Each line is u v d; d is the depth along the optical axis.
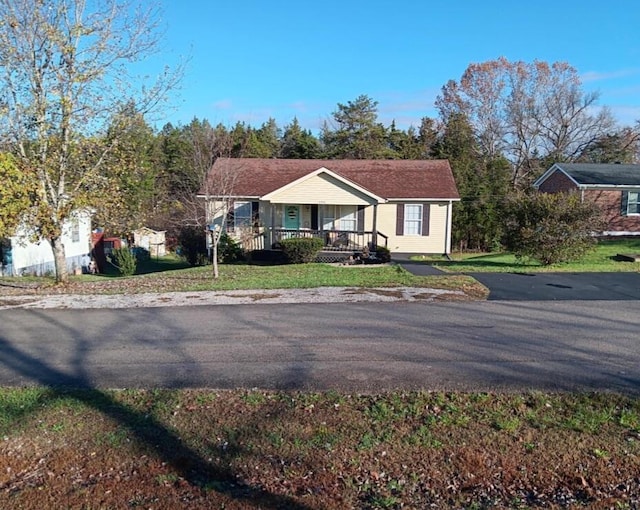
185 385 5.49
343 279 13.05
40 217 12.49
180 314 9.23
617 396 5.00
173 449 4.13
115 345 7.21
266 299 10.52
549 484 3.64
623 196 26.23
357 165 25.77
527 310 9.22
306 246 19.00
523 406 4.79
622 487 3.59
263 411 4.76
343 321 8.47
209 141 26.91
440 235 23.11
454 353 6.55
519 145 44.69
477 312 9.07
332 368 6.00
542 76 43.59
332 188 20.86
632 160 42.84
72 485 3.68
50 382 5.67
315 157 43.59
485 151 44.84
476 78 45.97
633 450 4.02
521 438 4.21
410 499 3.47
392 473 3.79
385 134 44.81
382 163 25.97
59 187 13.03
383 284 12.12
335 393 5.15
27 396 5.18
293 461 3.94
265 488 3.62
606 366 5.97
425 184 23.64
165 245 31.77
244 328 8.08
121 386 5.49
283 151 46.41
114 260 25.45
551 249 15.73
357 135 42.78
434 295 10.70
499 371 5.81
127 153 14.00
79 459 4.02
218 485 3.65
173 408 4.86
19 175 11.71
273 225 21.38
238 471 3.83
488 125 45.56
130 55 13.20
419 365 6.07
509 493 3.55
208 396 5.12
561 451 4.02
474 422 4.48
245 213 22.61
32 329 8.33
